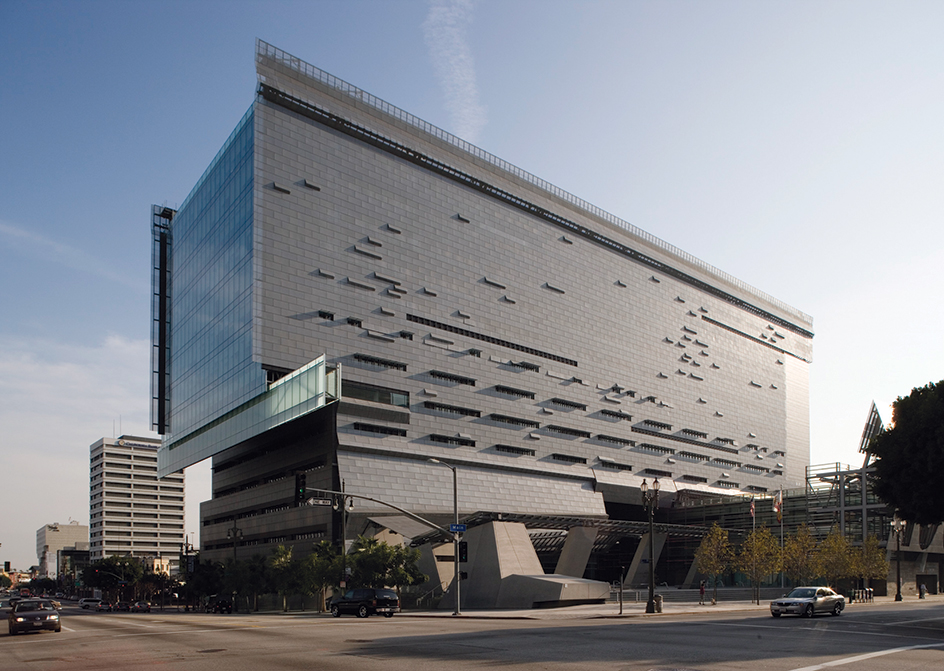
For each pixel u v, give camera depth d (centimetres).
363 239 8931
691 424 13188
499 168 10581
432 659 1948
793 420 16412
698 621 3672
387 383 8769
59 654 2323
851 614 4272
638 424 12038
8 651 2519
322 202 8675
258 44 8400
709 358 14088
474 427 9525
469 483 9194
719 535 6456
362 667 1795
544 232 11156
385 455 8581
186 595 9875
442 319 9481
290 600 8638
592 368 11431
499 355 10056
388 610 4634
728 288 14962
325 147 8825
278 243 8281
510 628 3184
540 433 10362
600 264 12050
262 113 8400
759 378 15512
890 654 2041
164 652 2294
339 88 9012
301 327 8275
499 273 10325
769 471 15038
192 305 10619
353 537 8075
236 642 2597
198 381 10112
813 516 10044
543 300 10862
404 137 9494
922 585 8306
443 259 9662
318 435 8675
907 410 3903
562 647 2252
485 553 6525
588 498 10650
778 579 9506
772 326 16400
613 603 6425
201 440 9912
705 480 13238
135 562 15362
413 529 8206
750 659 1914
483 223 10275
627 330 12281
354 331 8638
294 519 8981
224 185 9419
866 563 7312
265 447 10050
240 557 10375
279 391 8094
